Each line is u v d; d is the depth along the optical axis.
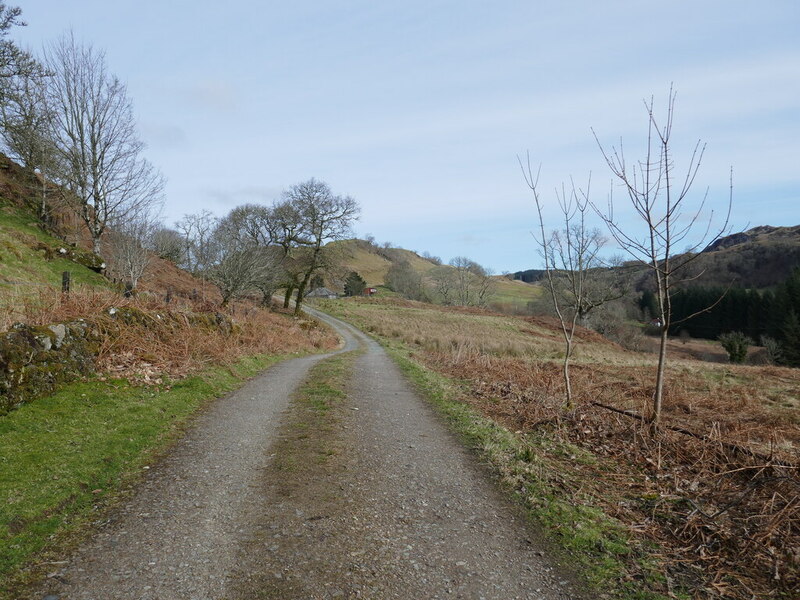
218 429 7.22
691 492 5.50
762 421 9.73
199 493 4.98
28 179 27.88
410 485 5.49
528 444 7.23
